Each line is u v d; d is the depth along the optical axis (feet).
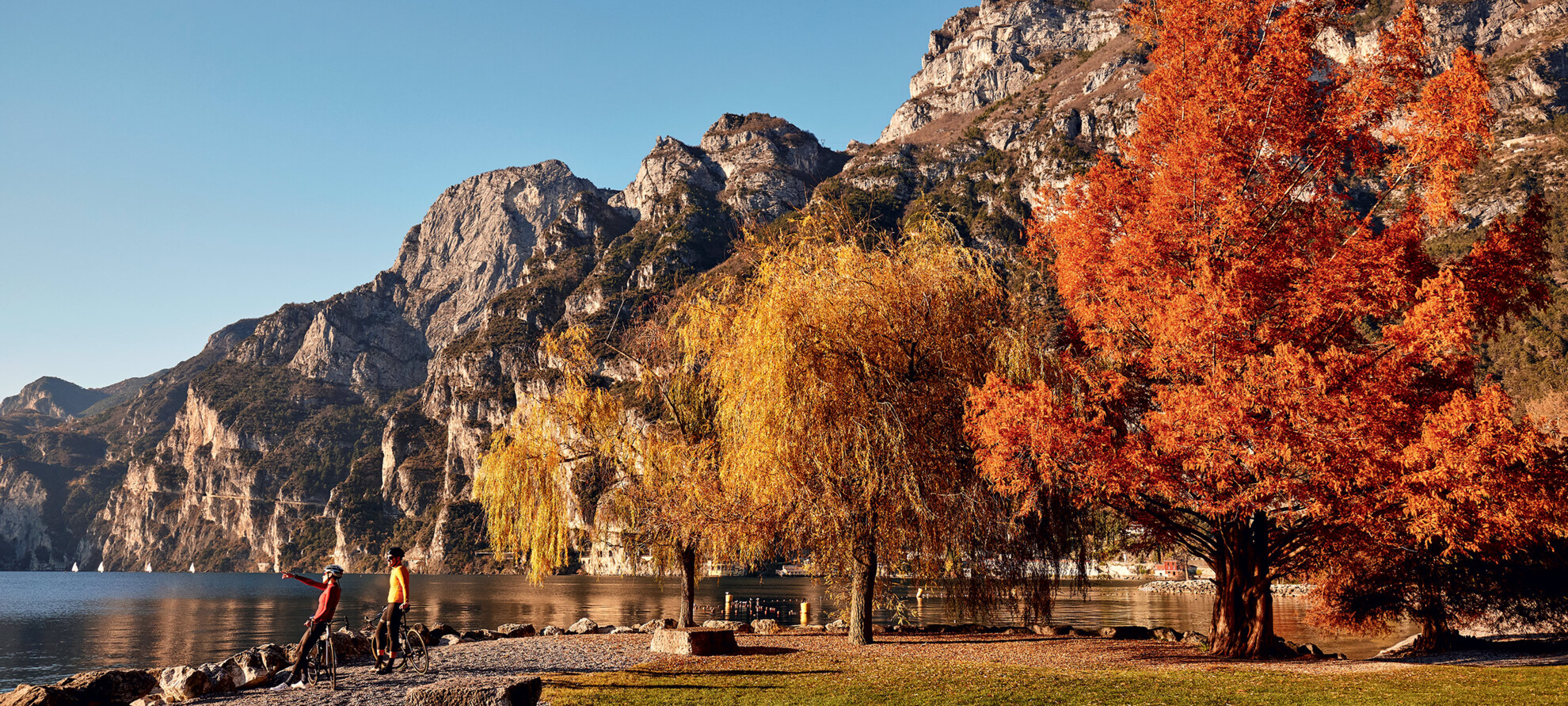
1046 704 45.19
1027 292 88.53
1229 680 54.54
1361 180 71.72
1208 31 73.61
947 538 79.05
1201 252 67.56
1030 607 89.30
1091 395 72.64
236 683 56.59
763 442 76.69
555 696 50.19
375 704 48.73
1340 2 72.08
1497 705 42.45
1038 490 72.13
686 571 107.96
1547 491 55.83
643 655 73.56
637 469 107.34
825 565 86.38
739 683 54.75
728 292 95.91
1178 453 63.10
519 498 106.32
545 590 461.78
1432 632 87.20
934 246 88.89
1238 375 62.54
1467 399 57.11
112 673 60.08
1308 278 65.51
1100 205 77.51
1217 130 69.26
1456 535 57.82
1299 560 78.79
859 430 75.92
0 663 155.33
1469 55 62.39
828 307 81.00
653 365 110.32
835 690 50.90
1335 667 63.77
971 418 74.33
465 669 64.18
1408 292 62.90
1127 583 483.92
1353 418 56.29
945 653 76.02
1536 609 86.48
